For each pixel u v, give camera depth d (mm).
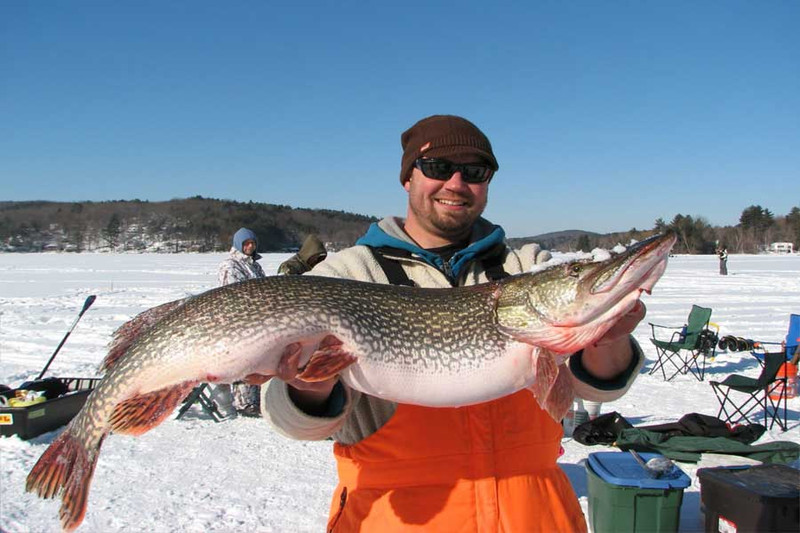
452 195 2537
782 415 6738
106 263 43219
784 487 3723
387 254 2641
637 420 6551
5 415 5742
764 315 14328
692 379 8430
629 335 2443
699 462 5109
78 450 2381
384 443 2217
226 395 6672
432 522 2076
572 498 2338
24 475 4926
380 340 2350
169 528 4078
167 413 2320
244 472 5090
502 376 2369
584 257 2439
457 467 2145
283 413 2176
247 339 2291
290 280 2406
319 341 2320
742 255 68375
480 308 2467
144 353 2355
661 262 2348
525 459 2213
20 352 10055
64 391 6754
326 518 4254
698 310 8961
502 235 2754
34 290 20594
